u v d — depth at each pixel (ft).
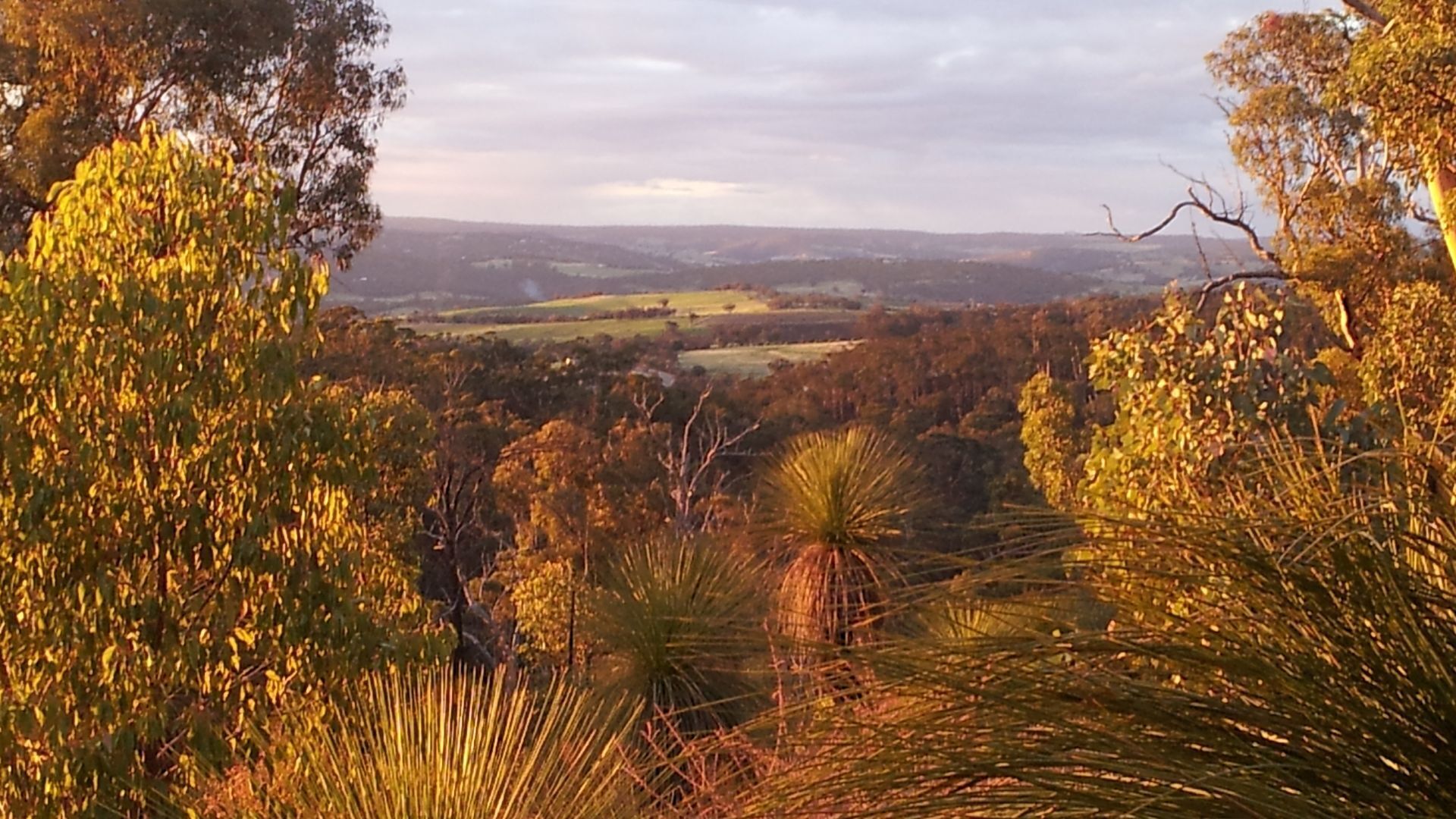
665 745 9.73
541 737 8.53
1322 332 53.57
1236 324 15.07
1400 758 3.36
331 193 56.80
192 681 17.51
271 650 18.04
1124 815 3.21
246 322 18.21
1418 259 53.01
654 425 74.74
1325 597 3.77
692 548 15.84
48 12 45.29
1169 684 3.82
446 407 66.08
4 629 16.49
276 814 8.68
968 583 4.29
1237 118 55.98
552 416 83.35
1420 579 3.88
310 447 18.74
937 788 3.53
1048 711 3.59
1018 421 107.65
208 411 17.92
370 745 8.66
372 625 19.20
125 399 17.34
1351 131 54.24
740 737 5.00
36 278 16.99
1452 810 3.26
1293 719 3.47
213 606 17.98
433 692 9.07
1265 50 56.29
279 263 18.74
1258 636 3.78
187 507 17.51
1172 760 3.35
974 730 3.63
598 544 61.21
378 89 57.26
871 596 13.99
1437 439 4.56
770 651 5.14
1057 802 3.32
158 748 18.12
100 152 18.21
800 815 3.78
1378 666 3.57
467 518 64.23
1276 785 3.27
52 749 16.26
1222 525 4.11
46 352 16.80
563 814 8.00
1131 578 4.10
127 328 17.16
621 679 13.69
